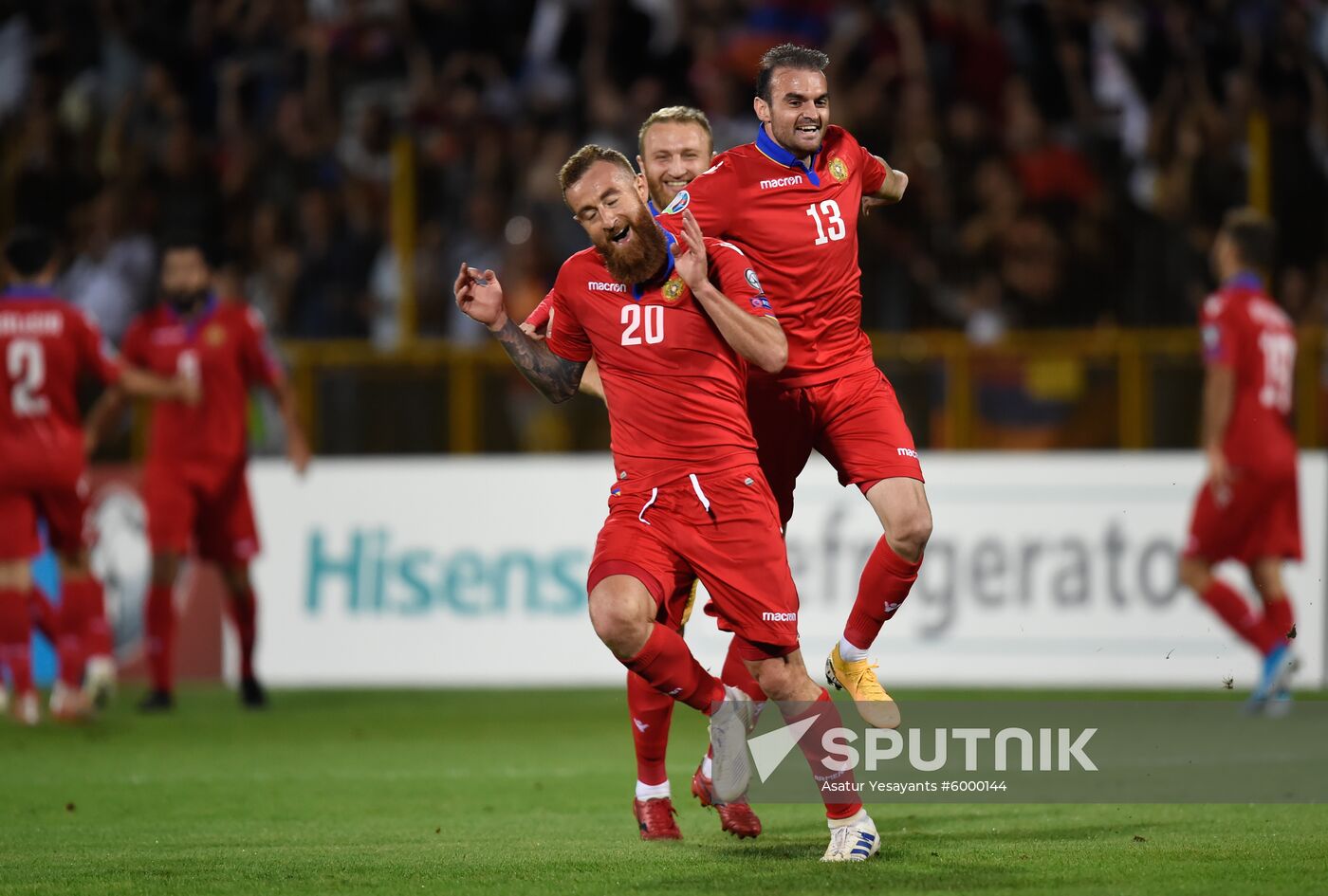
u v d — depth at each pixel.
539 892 15.22
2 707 35.78
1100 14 50.59
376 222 48.19
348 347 41.94
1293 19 50.72
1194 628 36.94
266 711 35.19
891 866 16.31
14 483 32.53
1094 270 44.56
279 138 50.84
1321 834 18.33
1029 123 46.75
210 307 35.47
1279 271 43.84
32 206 51.09
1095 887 15.05
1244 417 33.28
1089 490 37.75
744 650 16.91
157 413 35.28
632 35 50.94
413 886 15.70
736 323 16.20
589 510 39.22
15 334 32.28
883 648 37.94
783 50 19.47
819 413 19.83
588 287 17.14
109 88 53.69
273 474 40.81
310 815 21.50
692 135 20.52
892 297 44.50
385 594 39.88
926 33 49.28
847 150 20.30
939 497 38.34
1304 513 37.62
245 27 53.88
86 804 22.70
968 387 40.19
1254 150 43.94
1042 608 37.53
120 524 41.16
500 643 39.16
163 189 50.50
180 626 40.84
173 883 16.05
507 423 41.53
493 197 47.56
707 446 16.70
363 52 52.66
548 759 27.52
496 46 53.09
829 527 37.81
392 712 34.94
